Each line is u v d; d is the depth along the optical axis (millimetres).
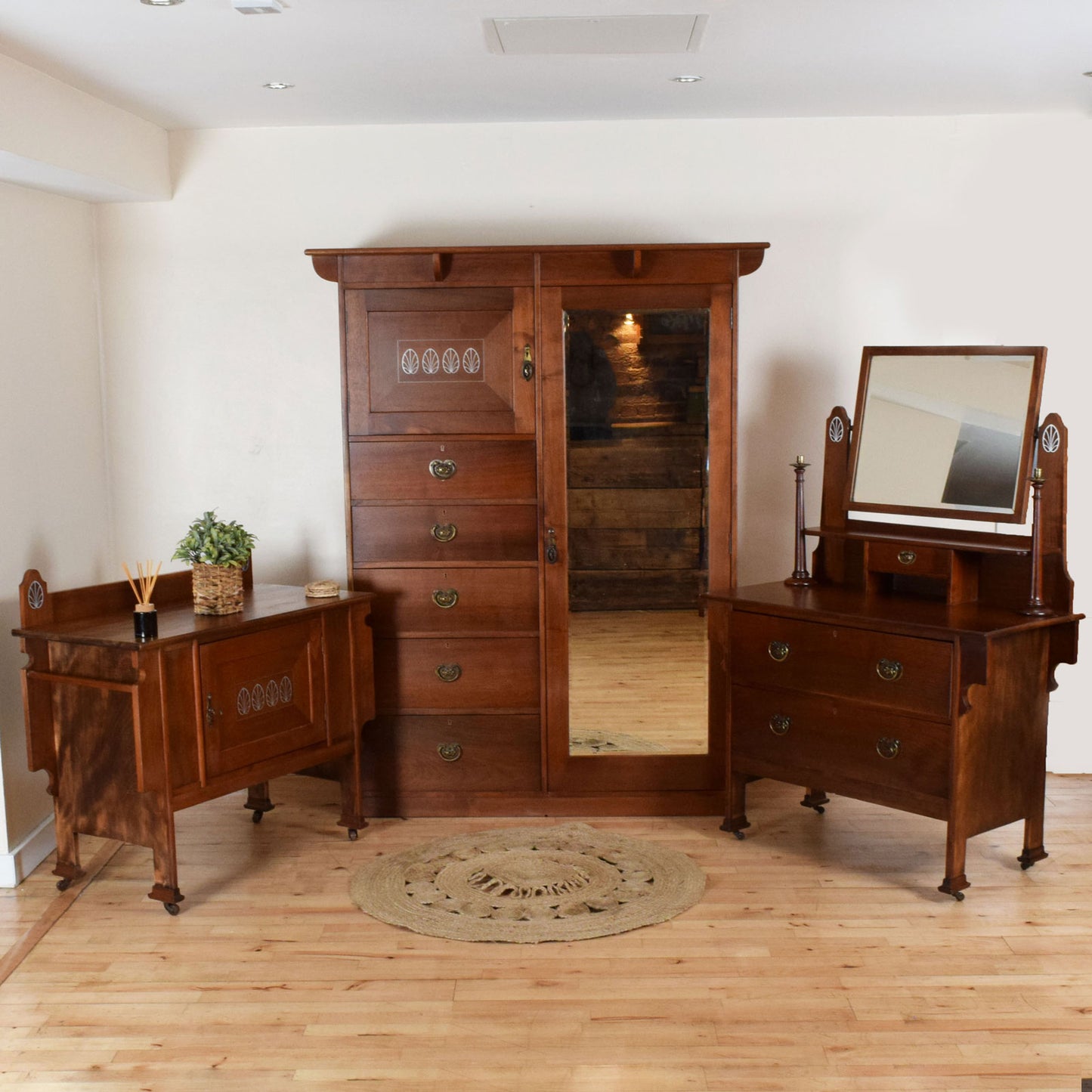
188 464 4324
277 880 3475
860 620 3342
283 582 4367
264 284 4246
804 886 3387
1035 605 3328
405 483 3873
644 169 4160
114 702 3219
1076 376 4203
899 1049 2541
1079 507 4234
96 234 4238
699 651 3885
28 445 3727
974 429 3514
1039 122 4109
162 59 3252
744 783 3770
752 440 4262
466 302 3801
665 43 3174
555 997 2779
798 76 3539
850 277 4191
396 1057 2531
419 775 3977
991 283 4188
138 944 3072
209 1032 2639
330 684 3684
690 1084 2422
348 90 3645
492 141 4160
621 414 3820
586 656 3908
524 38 3102
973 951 2977
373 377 3846
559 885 3381
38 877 3527
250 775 3426
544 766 3951
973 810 3256
